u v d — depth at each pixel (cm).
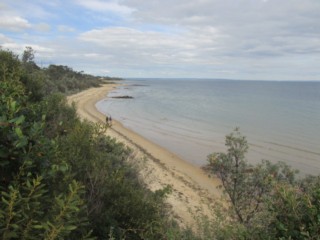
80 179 448
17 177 263
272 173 598
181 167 1648
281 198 289
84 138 529
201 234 415
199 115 4647
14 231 224
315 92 13050
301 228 249
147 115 4366
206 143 2542
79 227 333
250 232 299
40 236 245
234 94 11075
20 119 270
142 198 517
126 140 2186
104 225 417
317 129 3544
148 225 437
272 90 14775
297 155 2291
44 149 296
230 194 609
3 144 265
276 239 267
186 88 15825
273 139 2897
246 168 650
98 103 5341
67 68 9738
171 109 5369
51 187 326
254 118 4447
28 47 4050
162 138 2653
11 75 617
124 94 8738
